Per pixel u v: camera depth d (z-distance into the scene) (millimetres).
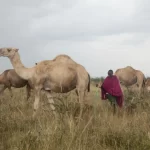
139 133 6938
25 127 7801
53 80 10648
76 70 10789
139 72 19781
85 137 6691
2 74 15391
